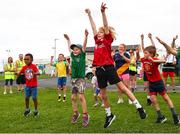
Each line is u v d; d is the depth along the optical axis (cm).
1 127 933
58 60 1623
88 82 2945
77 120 1021
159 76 963
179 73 977
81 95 962
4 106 1388
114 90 2083
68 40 1050
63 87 1596
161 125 922
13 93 2023
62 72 1594
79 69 973
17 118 1075
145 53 966
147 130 856
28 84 1120
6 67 2053
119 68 1373
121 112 1155
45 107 1338
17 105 1422
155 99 966
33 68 1118
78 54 980
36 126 941
